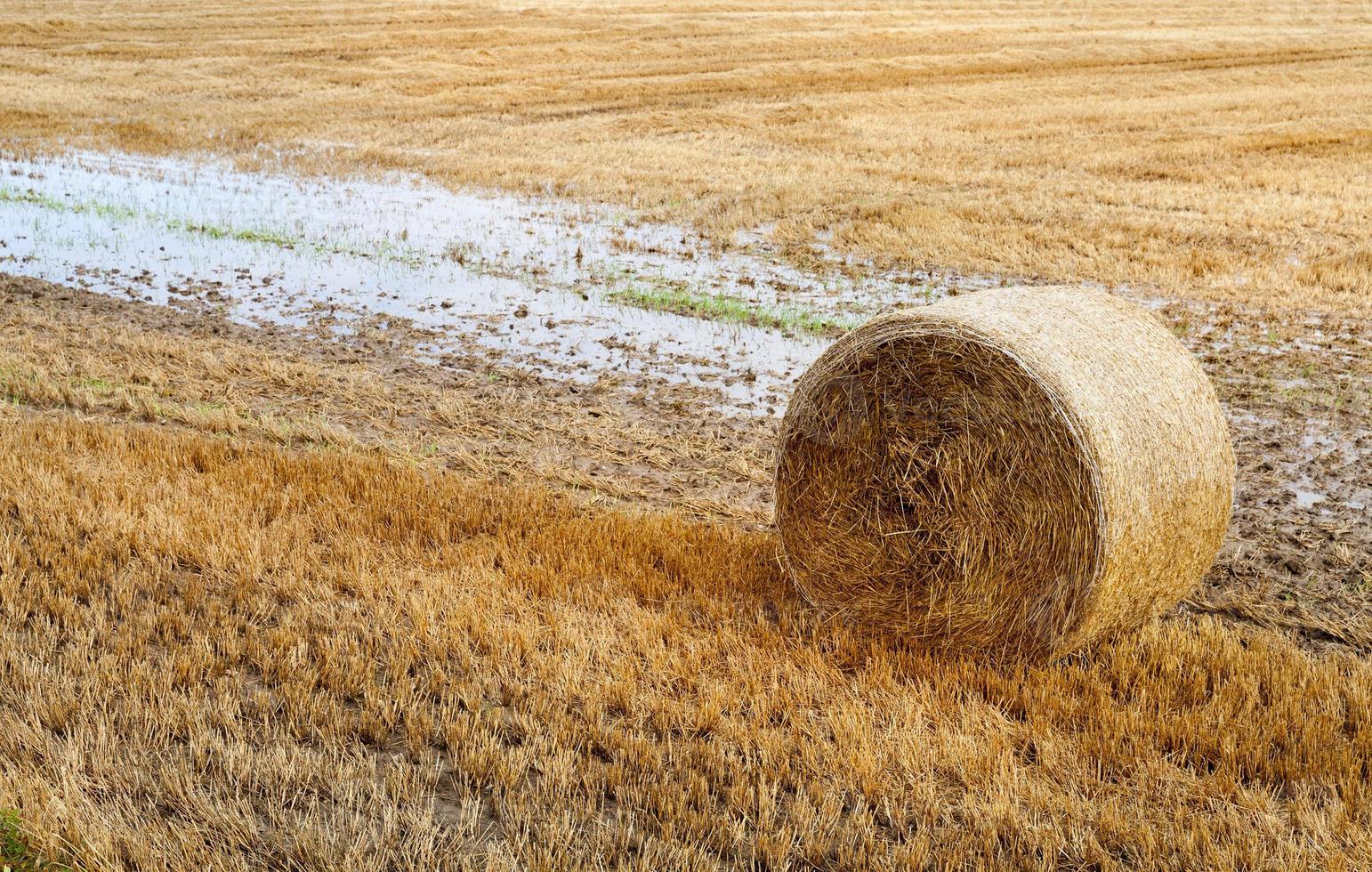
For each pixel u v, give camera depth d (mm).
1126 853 4285
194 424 8992
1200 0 64250
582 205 17875
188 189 19062
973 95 31141
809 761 4762
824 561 6062
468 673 5484
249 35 41656
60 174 20031
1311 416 9008
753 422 9141
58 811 4242
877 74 35781
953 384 5461
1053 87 32875
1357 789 4512
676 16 49375
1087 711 5105
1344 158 21203
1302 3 63656
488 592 6203
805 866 4246
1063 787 4609
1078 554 5168
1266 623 6039
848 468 5891
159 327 11555
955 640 5680
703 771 4770
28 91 29547
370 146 23156
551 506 7438
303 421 9008
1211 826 4340
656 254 14836
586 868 4109
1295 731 4883
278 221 16609
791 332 11516
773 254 14766
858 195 18141
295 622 5863
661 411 9383
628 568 6516
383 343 11148
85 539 6844
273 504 7348
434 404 9516
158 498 7355
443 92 31125
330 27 44219
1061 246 14594
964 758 4742
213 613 5957
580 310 12336
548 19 47844
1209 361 10281
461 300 12719
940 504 5566
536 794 4516
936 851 4215
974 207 16891
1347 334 11109
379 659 5641
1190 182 19188
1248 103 29547
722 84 32781
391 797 4551
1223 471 5688
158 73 33344
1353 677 5273
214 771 4695
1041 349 5266
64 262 14156
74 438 8414
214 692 5316
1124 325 5781
